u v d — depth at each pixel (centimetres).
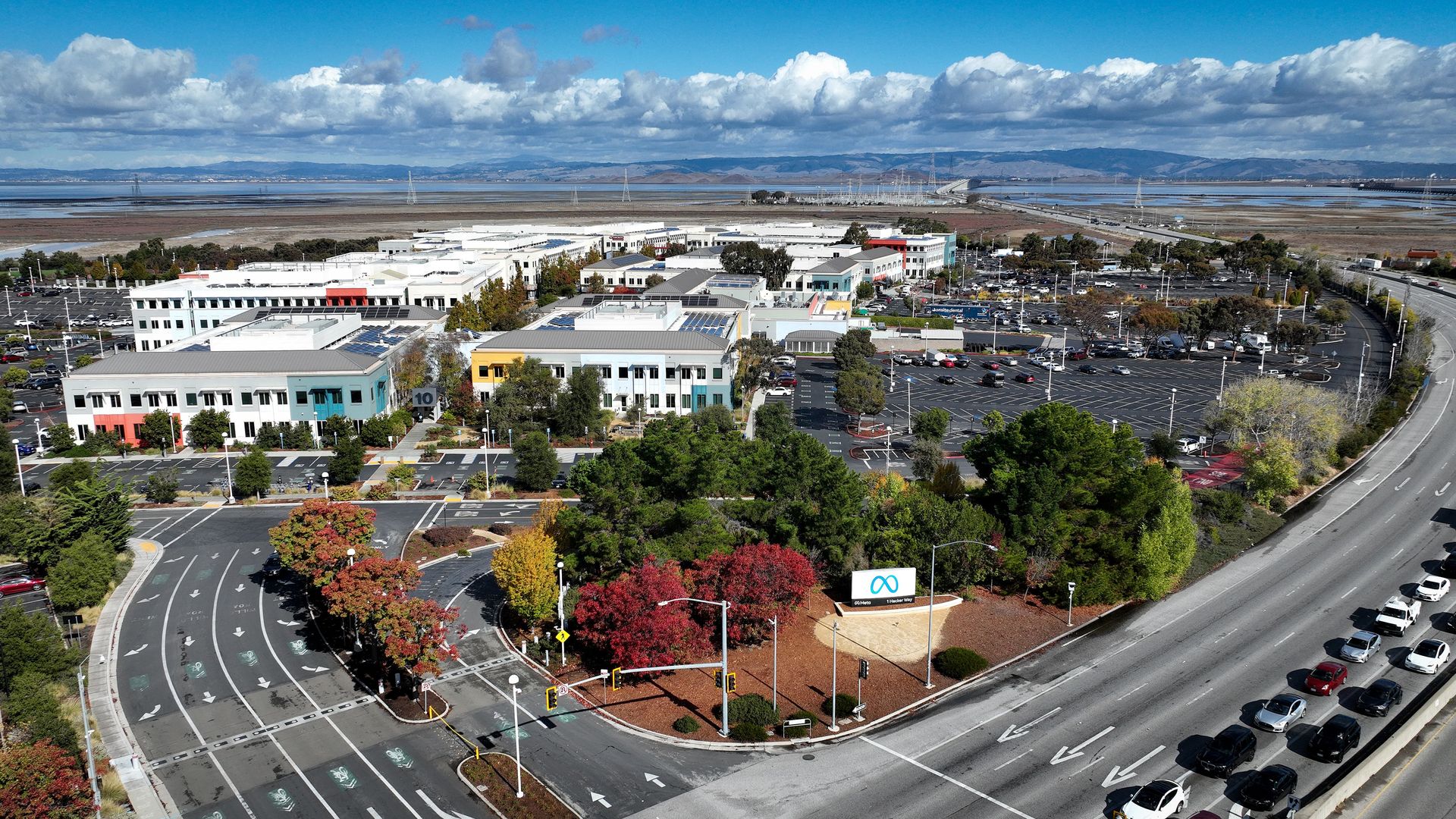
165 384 13000
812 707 6638
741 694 6781
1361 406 14038
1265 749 6100
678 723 6391
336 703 6762
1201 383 17075
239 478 10931
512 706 6688
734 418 14338
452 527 10000
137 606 8325
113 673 7175
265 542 9800
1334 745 5925
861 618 7962
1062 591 8281
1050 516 8375
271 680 7075
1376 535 10012
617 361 14225
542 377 13538
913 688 6912
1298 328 19400
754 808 5519
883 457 12412
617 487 7862
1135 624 8006
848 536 8344
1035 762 5959
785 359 18350
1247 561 9388
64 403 15650
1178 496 8644
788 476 8525
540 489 11325
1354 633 7725
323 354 13325
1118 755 6041
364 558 7475
